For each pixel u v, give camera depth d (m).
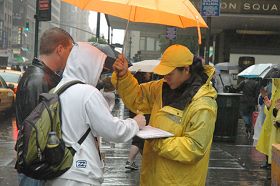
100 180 2.94
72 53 3.00
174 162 3.23
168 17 3.76
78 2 3.62
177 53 3.30
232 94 12.02
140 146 7.98
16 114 3.51
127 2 3.10
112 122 2.89
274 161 5.32
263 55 28.39
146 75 11.33
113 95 3.22
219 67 23.08
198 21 3.22
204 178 3.36
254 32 28.28
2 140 11.50
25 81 3.45
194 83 3.33
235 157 9.88
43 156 2.73
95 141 2.96
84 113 2.86
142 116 3.22
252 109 13.89
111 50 3.35
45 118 2.75
